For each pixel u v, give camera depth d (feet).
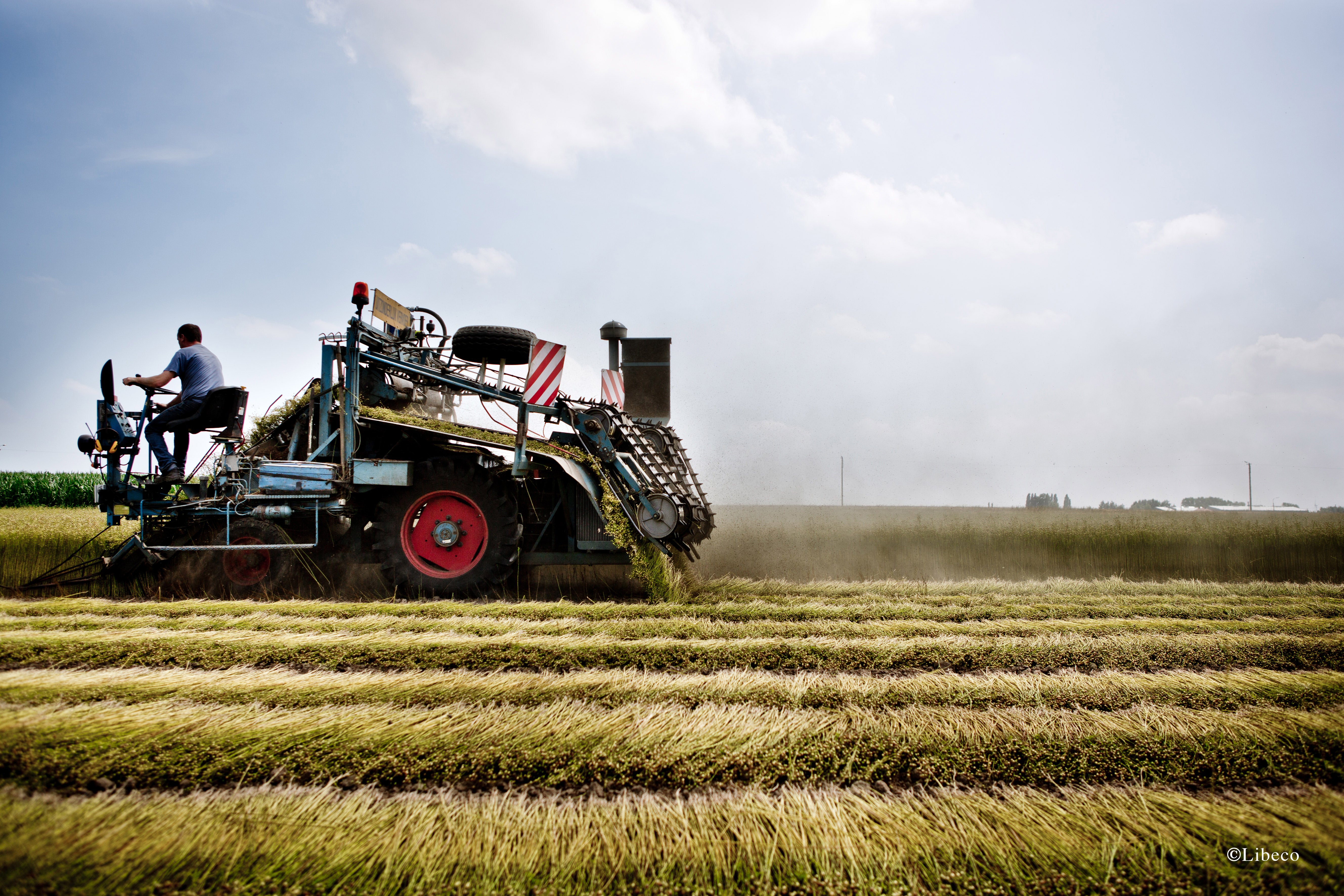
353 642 13.94
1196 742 9.71
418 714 10.11
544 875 6.57
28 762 8.32
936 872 6.77
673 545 21.79
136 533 21.33
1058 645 14.75
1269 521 43.55
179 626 15.47
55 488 62.23
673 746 9.16
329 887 6.39
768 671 12.87
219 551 20.88
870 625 16.81
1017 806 8.03
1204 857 7.13
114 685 11.23
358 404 21.68
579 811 7.59
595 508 20.98
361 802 7.75
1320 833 7.61
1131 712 10.82
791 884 6.51
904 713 10.50
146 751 8.78
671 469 23.90
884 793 8.34
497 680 11.81
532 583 23.70
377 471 20.99
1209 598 22.75
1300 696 11.74
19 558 24.17
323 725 9.67
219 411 21.59
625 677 12.12
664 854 6.86
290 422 22.57
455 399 25.22
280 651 13.28
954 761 9.04
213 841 6.98
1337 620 18.58
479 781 8.38
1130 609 19.71
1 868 6.41
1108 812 7.93
